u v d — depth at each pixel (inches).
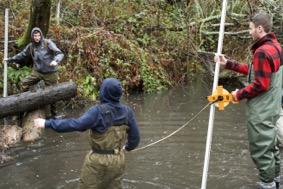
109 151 177.9
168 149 279.1
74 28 437.1
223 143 289.6
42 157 269.6
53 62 313.1
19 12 435.2
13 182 233.0
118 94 177.9
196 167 249.6
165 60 488.1
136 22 502.9
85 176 180.1
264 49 190.1
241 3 510.3
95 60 427.2
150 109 380.5
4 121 333.1
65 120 170.9
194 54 507.2
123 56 451.2
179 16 524.4
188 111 372.2
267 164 198.5
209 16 515.8
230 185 225.0
